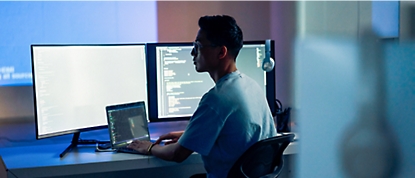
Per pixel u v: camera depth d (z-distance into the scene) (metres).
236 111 1.42
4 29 1.89
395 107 2.01
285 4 2.19
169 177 2.21
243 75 1.56
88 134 2.03
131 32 2.05
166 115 1.97
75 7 1.97
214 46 1.49
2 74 1.90
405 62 2.00
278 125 2.08
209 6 2.15
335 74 2.04
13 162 1.56
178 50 1.95
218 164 1.49
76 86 1.78
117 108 1.77
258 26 2.23
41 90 1.68
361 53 2.01
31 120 1.95
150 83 1.93
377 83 2.01
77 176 2.07
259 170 1.48
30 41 1.93
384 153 2.04
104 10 2.01
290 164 2.13
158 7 2.08
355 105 2.03
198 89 1.99
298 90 2.12
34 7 1.92
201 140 1.42
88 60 1.80
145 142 1.69
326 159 2.07
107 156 1.63
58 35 1.96
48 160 1.58
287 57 2.19
